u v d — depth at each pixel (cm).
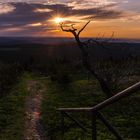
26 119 2497
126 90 465
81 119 2427
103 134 2039
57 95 3625
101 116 545
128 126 2270
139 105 2834
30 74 6259
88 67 3172
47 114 2653
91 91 3744
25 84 4566
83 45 3161
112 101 496
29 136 2084
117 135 547
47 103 3145
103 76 3903
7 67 6219
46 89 4125
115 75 4112
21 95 3556
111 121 2414
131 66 5031
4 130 2214
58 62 7812
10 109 2822
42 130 2214
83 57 3164
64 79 4628
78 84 4369
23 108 2884
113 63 4972
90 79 4822
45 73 6394
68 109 1185
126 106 2823
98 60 5156
